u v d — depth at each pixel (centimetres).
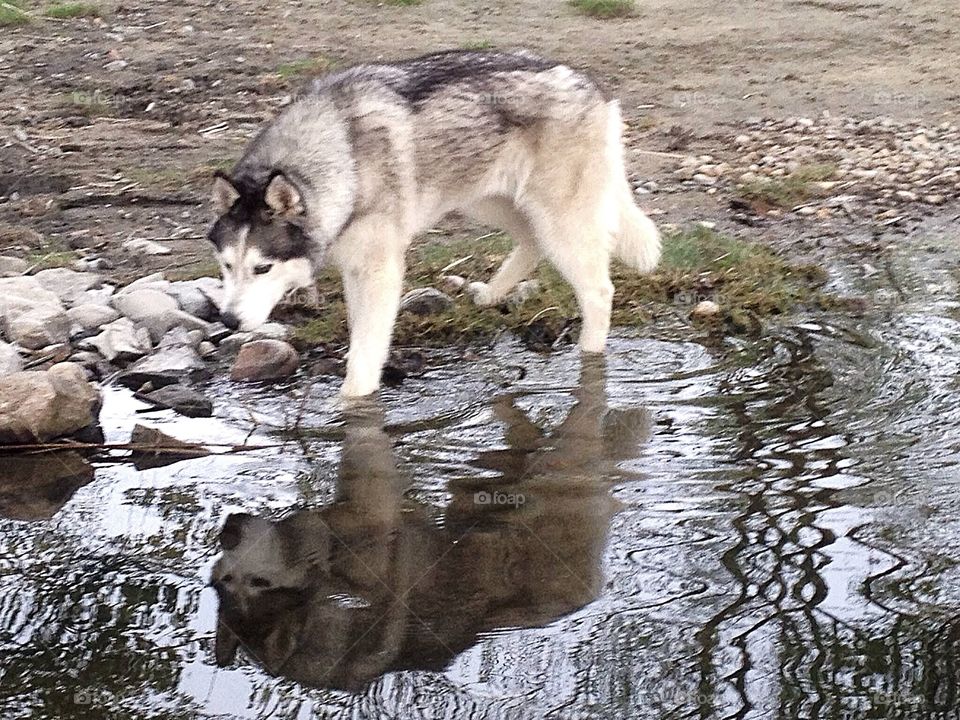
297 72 521
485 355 330
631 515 270
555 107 326
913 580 254
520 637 245
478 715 233
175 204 406
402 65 327
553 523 268
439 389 314
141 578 258
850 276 363
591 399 308
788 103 498
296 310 348
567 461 286
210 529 270
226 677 240
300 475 284
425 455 289
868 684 237
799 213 405
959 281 358
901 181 427
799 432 292
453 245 382
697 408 303
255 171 312
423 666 241
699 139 463
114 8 637
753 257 372
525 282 356
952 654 241
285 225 305
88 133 461
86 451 294
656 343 333
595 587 254
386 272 315
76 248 378
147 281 353
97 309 340
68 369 301
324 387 316
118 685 238
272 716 234
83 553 265
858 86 515
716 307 344
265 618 250
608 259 333
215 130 463
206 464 288
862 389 307
